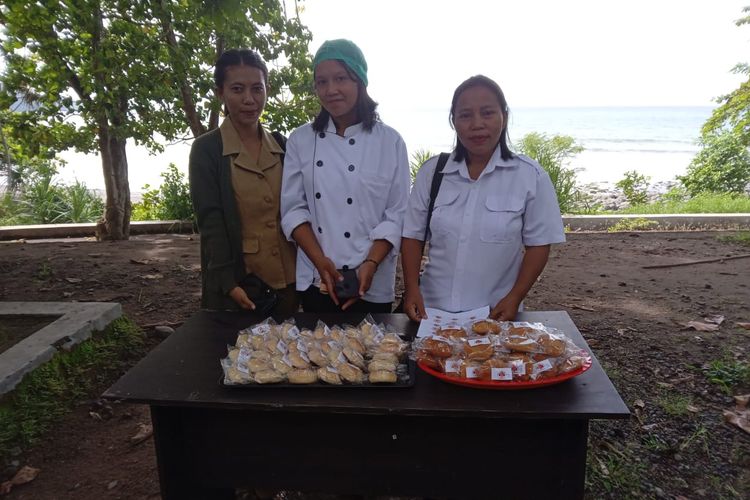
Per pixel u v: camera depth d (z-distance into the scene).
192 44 6.93
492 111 2.20
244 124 2.65
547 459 1.90
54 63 6.94
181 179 10.17
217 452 2.06
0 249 7.19
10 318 3.98
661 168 25.75
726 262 6.36
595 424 3.01
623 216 8.91
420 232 2.55
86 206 11.00
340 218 2.57
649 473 2.65
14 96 7.31
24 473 2.70
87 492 2.60
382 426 1.94
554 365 1.81
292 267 2.85
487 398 1.73
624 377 3.53
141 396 1.78
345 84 2.42
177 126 8.29
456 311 2.42
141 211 10.80
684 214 8.95
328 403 1.71
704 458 2.76
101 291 5.28
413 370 1.90
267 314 2.68
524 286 2.32
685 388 3.39
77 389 3.38
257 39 6.92
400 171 2.63
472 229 2.37
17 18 6.39
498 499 1.98
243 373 1.85
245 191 2.65
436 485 1.99
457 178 2.42
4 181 10.52
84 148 8.25
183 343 2.22
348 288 2.45
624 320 4.54
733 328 4.32
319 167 2.57
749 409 3.14
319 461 2.02
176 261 6.50
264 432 2.01
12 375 3.11
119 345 3.91
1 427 2.91
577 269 6.20
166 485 1.97
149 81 7.00
